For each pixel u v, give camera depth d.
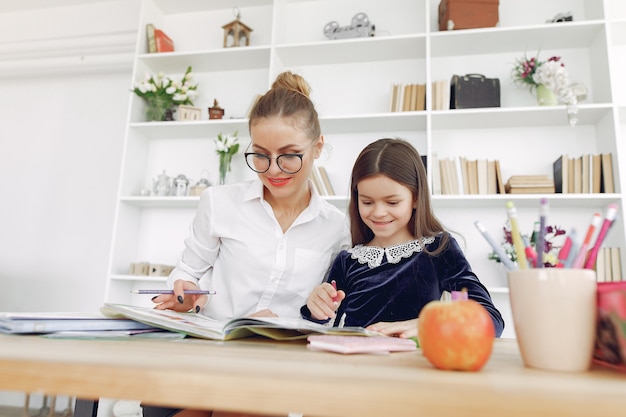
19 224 3.04
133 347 0.51
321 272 1.30
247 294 1.25
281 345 0.66
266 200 1.32
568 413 0.29
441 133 2.51
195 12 3.01
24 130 3.19
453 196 2.18
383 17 2.71
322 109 2.67
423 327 0.48
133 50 3.04
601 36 2.27
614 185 2.11
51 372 0.35
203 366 0.36
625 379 0.41
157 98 2.65
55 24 3.25
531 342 0.48
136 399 0.33
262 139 1.05
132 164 2.66
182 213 2.73
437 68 2.57
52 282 2.92
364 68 2.68
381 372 0.40
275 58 2.56
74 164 3.06
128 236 2.62
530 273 0.49
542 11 2.53
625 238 2.01
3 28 3.33
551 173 2.37
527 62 2.32
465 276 1.10
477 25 2.35
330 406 0.31
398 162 1.14
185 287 1.04
